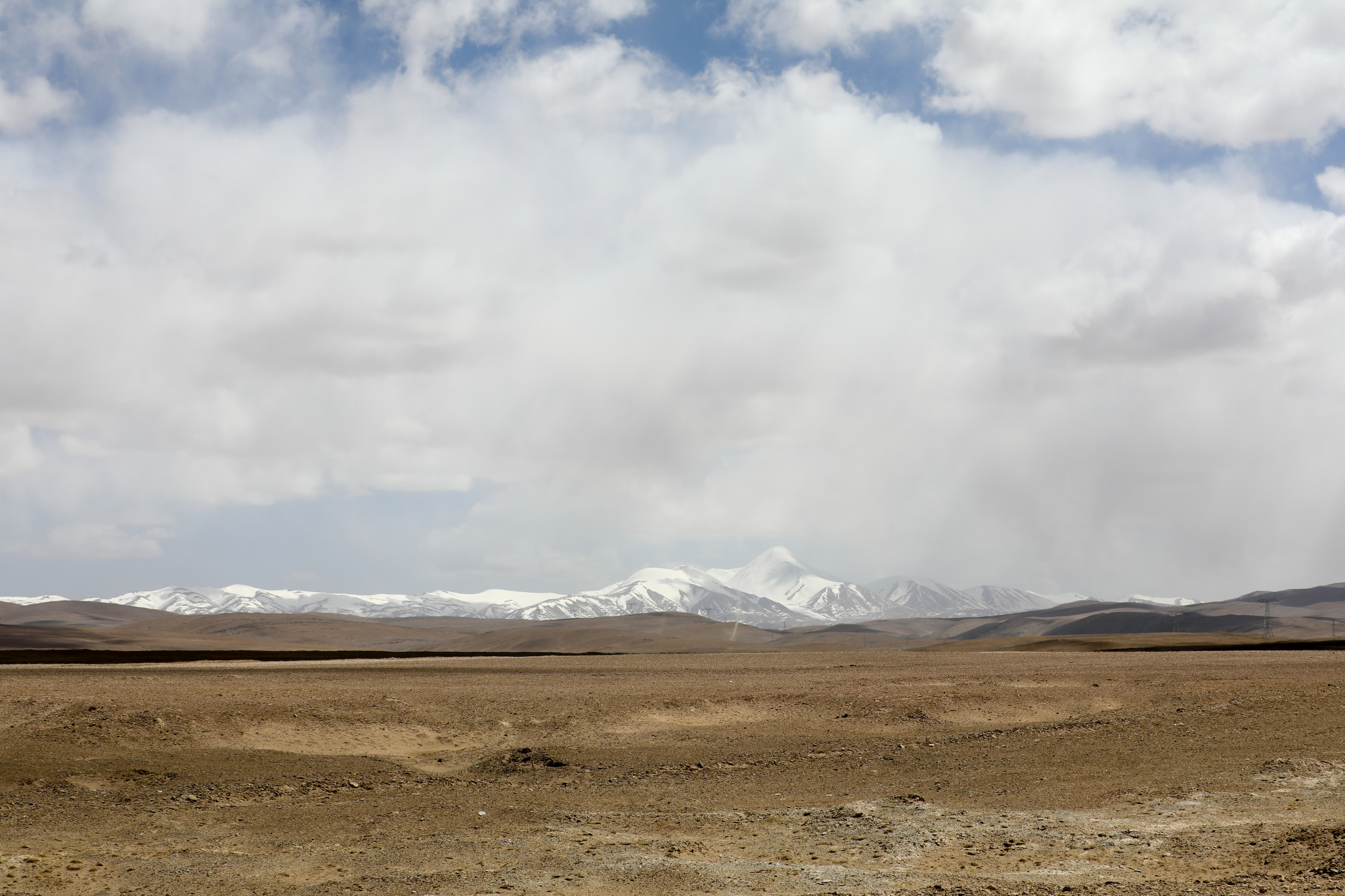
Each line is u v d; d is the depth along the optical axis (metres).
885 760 31.12
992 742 33.16
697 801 25.95
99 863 18.77
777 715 41.72
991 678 54.53
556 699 44.06
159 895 16.62
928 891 15.84
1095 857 17.95
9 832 22.20
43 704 37.69
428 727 37.75
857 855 18.98
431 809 24.69
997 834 20.02
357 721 37.22
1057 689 47.16
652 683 53.78
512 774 31.14
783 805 24.86
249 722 35.50
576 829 21.73
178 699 41.06
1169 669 62.00
